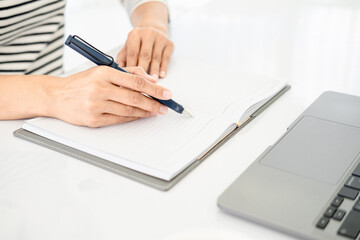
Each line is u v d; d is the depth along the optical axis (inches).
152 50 33.8
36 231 18.0
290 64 34.6
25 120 27.2
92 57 25.9
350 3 46.1
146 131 24.7
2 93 26.5
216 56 36.0
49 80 26.8
